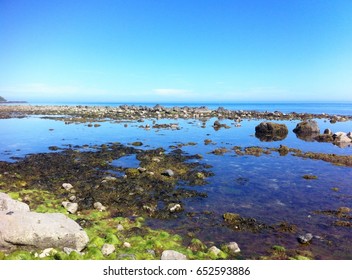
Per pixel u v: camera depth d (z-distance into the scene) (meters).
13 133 43.72
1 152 30.30
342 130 49.72
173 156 27.97
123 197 17.61
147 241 12.19
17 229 10.84
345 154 30.64
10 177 20.81
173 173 22.08
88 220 14.32
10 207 13.15
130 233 13.12
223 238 13.02
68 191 18.34
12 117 73.44
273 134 44.34
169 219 14.93
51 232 11.09
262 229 13.94
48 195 17.53
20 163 25.14
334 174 23.20
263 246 12.34
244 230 13.82
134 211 15.77
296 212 15.96
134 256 10.83
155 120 63.59
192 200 17.50
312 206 16.80
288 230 13.82
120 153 29.12
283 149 31.86
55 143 35.31
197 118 68.88
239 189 19.50
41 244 10.95
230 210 16.12
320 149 33.41
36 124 56.41
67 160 26.33
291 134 45.09
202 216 15.32
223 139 39.00
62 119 66.75
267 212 15.91
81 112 86.56
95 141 36.59
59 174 21.94
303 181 21.34
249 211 16.02
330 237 13.23
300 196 18.34
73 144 34.56
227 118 69.56
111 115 73.94
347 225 14.39
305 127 46.41
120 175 21.97
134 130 46.88
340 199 17.88
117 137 39.78
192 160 26.83
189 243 12.41
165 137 39.97
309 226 14.32
